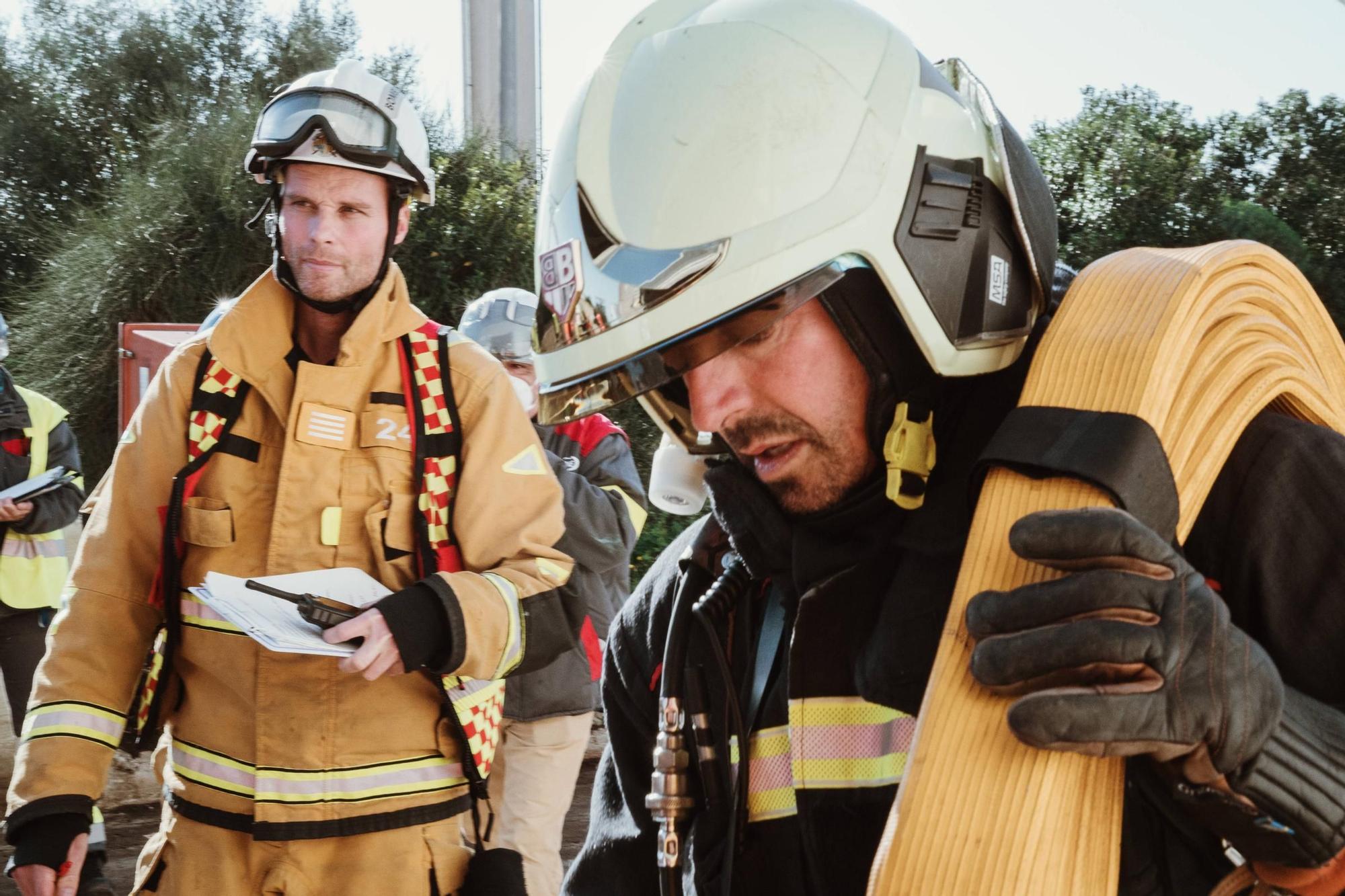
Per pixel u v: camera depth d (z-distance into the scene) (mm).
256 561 2109
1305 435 884
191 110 10758
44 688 2146
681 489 2018
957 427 1017
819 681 1000
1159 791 875
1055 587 723
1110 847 777
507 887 2076
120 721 2164
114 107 12312
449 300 8539
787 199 949
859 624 995
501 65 9812
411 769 2082
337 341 2225
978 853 729
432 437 2143
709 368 992
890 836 758
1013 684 723
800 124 957
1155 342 813
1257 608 874
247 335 2162
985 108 1045
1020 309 1037
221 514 2098
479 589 2033
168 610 2117
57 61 12383
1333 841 767
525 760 3326
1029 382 858
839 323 977
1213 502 895
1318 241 10312
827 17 1000
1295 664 853
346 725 2057
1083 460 783
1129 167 9961
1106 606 708
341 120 2213
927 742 767
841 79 975
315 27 12555
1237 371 854
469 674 2014
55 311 9148
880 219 957
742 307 951
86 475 8953
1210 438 840
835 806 983
